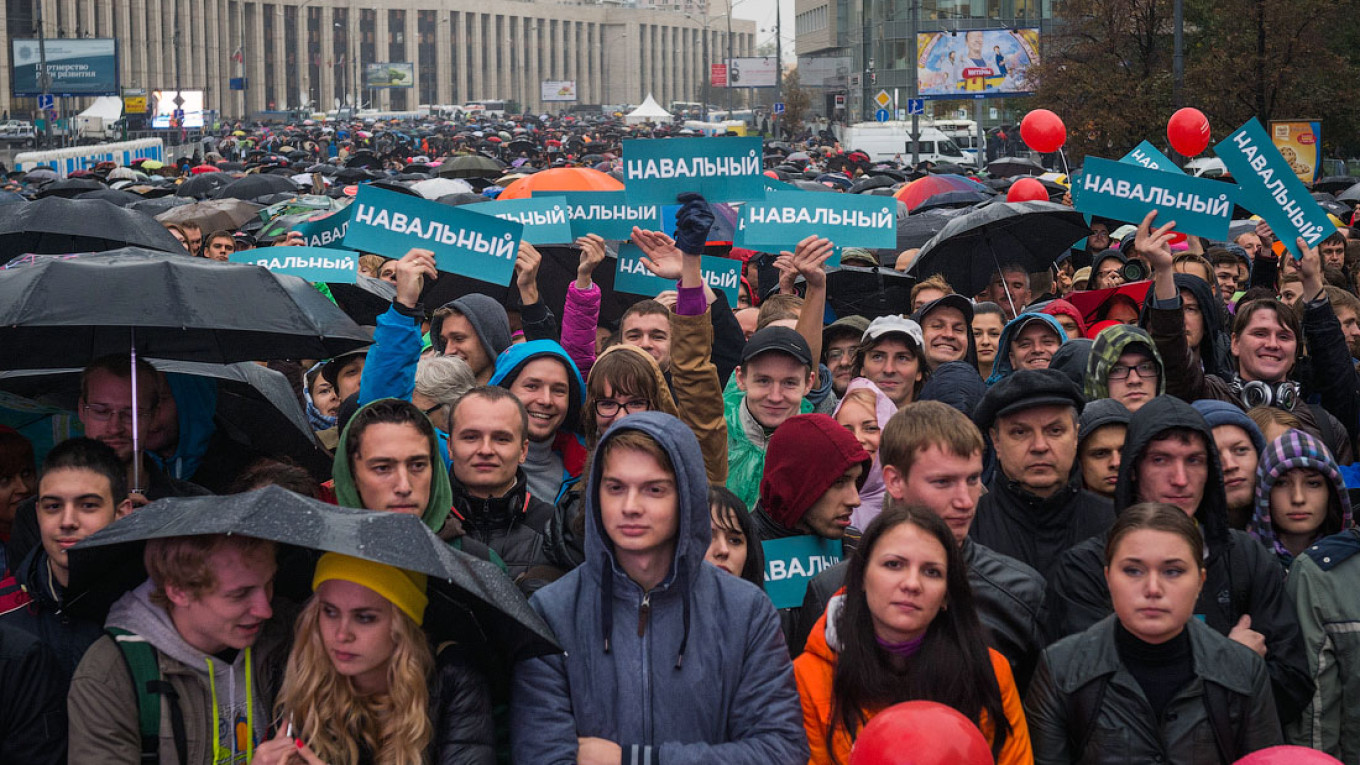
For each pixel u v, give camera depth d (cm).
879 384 619
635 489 343
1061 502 454
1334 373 648
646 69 17838
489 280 561
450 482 439
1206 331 694
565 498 425
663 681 342
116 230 617
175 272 396
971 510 408
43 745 345
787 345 523
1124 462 424
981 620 396
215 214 1318
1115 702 362
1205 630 371
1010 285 864
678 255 597
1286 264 912
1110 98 2877
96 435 430
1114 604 367
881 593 351
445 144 5684
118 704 327
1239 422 477
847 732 356
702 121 11125
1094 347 541
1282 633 407
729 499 422
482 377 616
